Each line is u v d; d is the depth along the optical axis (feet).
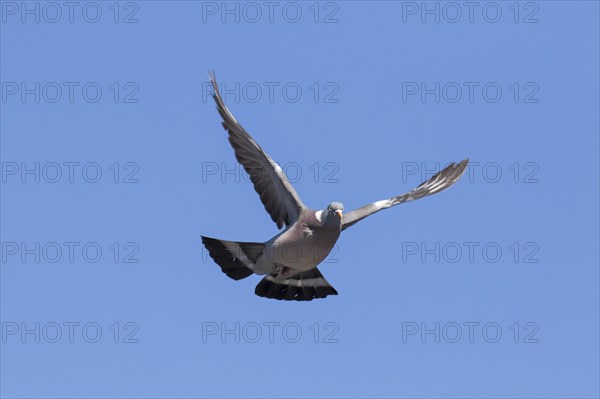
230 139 52.34
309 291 56.95
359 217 55.42
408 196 57.00
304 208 52.80
